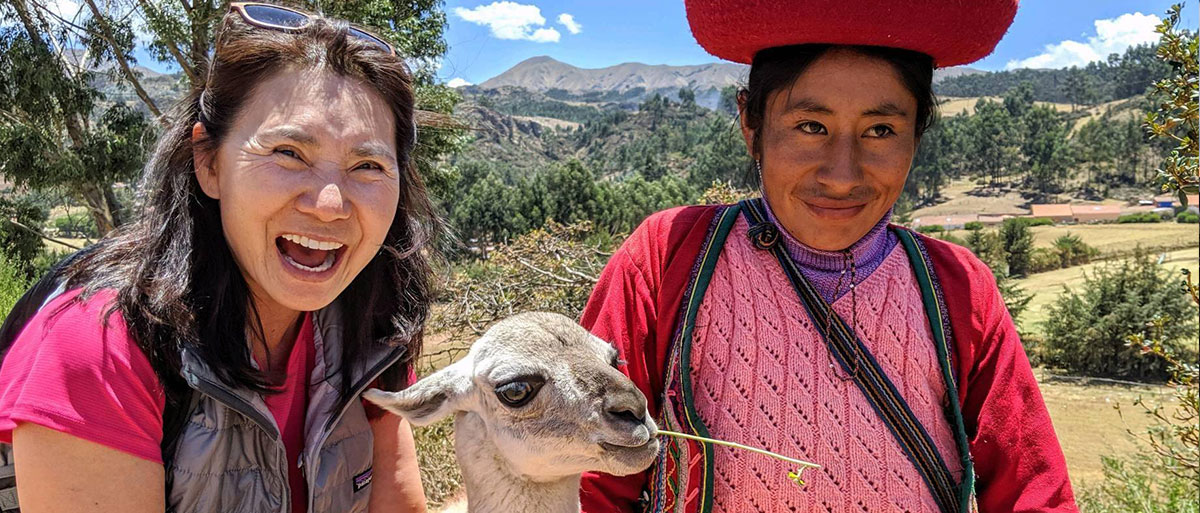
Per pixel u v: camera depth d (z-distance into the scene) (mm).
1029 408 616
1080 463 4023
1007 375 619
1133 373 6836
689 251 649
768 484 596
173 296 500
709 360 624
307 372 627
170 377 515
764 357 610
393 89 565
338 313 631
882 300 614
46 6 5766
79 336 476
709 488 607
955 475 605
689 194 21406
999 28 579
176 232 523
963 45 566
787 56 590
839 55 572
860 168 586
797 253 629
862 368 599
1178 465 1665
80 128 6223
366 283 632
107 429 470
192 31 4688
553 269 2424
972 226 25078
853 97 571
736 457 605
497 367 610
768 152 612
